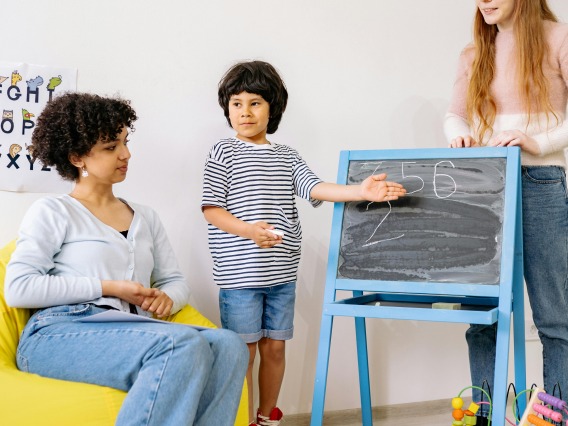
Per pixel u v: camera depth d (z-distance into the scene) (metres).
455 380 2.58
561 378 1.98
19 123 1.95
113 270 1.66
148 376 1.36
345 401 2.41
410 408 2.49
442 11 2.55
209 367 1.45
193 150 2.16
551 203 1.93
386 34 2.46
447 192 1.80
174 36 2.12
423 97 2.53
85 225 1.66
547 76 1.92
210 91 2.18
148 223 1.82
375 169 1.90
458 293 1.68
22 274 1.54
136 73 2.08
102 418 1.40
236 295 1.94
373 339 2.45
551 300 1.97
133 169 2.08
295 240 2.02
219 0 2.18
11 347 1.57
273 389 2.07
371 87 2.44
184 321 1.75
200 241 2.18
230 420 1.49
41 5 1.96
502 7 1.92
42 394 1.38
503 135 1.85
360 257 1.81
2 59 1.92
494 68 2.00
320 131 2.36
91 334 1.46
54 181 1.99
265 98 1.99
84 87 2.02
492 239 1.71
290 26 2.30
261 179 1.95
